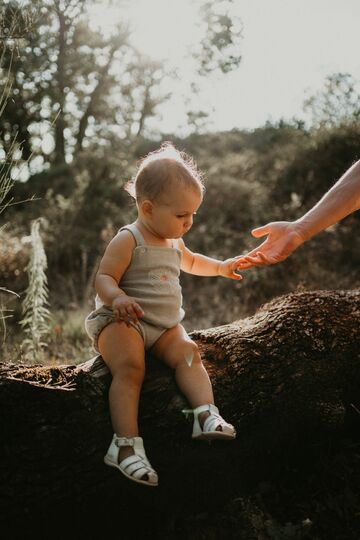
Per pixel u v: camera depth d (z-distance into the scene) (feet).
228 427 6.77
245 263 8.57
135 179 7.75
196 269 8.80
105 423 6.84
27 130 30.07
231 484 7.85
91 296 21.36
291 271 22.45
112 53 45.80
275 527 7.53
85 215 31.86
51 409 6.61
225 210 30.30
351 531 7.75
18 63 26.61
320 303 9.31
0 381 6.52
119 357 7.04
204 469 7.50
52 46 30.37
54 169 43.73
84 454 6.64
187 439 7.25
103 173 37.88
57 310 21.52
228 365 8.06
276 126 44.83
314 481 8.43
